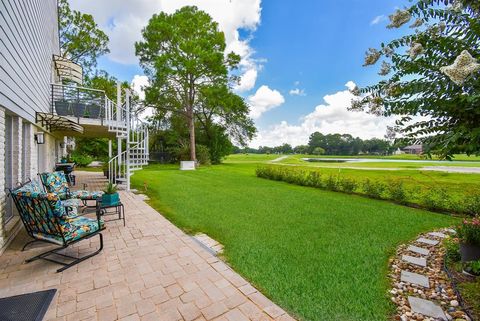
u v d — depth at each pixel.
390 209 5.80
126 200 6.41
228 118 24.12
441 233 4.14
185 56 16.97
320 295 2.29
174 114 23.23
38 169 5.94
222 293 2.31
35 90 5.16
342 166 19.28
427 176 10.24
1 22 3.14
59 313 2.01
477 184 7.93
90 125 7.46
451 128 1.47
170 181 10.35
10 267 2.79
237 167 20.19
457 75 1.01
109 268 2.78
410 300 2.22
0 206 3.12
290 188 9.02
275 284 2.46
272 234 3.95
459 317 1.98
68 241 2.78
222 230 4.11
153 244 3.49
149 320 1.94
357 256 3.15
